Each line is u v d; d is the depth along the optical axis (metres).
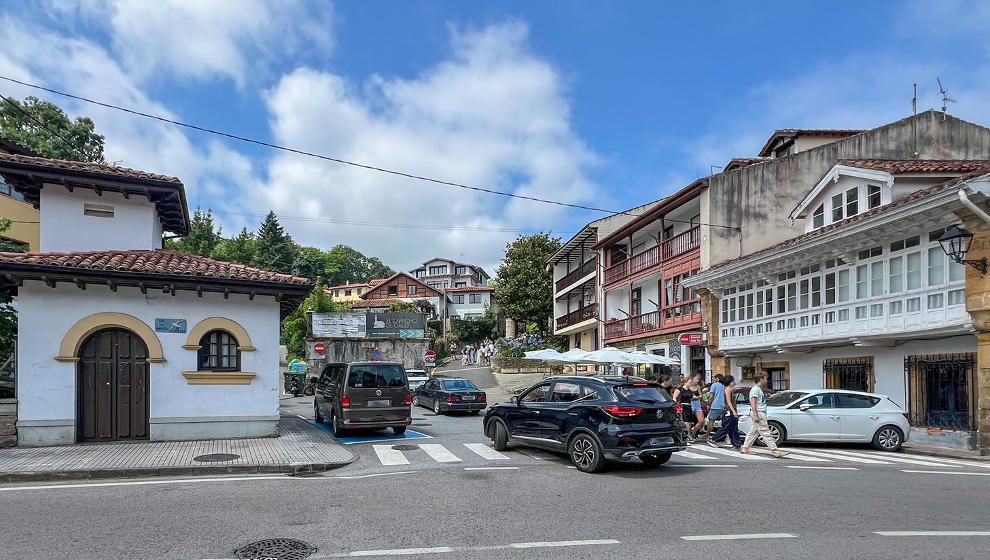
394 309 57.31
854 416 12.93
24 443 11.01
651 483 8.40
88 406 11.56
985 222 11.23
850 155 22.22
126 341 11.91
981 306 11.36
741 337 19.59
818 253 15.64
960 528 5.96
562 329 39.03
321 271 79.12
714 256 21.47
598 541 5.50
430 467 9.80
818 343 15.90
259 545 5.34
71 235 13.59
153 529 5.86
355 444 12.49
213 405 12.34
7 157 12.63
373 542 5.45
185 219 16.50
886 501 7.20
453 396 19.98
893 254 13.76
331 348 37.94
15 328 12.80
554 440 10.05
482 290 69.50
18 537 5.57
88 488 7.93
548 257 44.88
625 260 30.12
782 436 12.95
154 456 10.13
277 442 12.07
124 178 13.41
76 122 38.59
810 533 5.77
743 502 7.14
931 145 22.12
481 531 5.85
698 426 13.73
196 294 12.33
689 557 5.04
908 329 13.19
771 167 22.30
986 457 11.35
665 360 21.12
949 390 13.14
